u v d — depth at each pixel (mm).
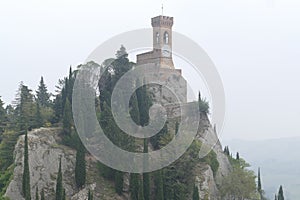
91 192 105125
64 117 124250
